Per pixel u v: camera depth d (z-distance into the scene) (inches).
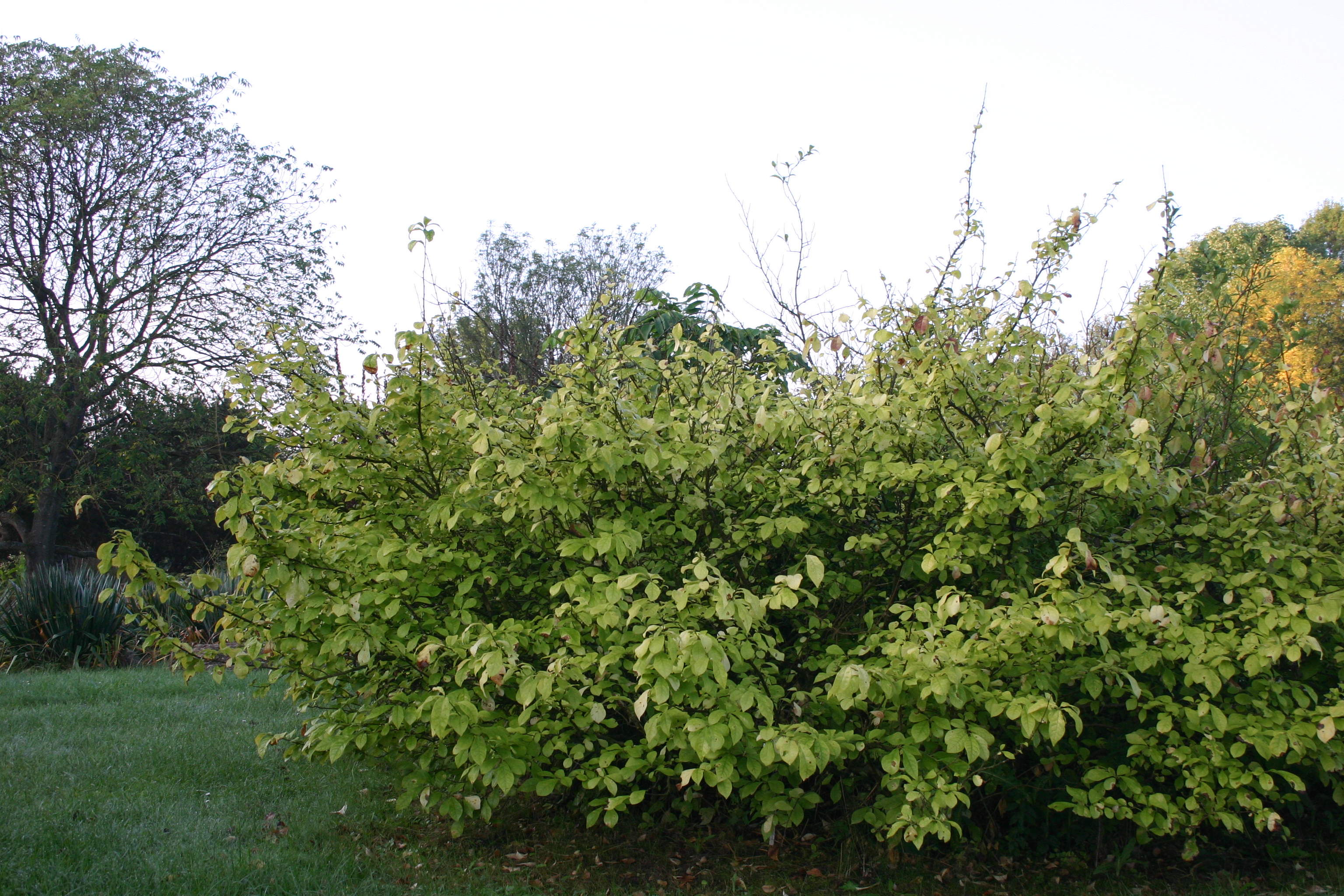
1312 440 148.5
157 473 788.6
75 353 787.4
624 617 132.1
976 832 152.1
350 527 147.8
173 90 816.3
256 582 135.6
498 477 134.3
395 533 144.7
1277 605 129.0
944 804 116.6
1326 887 140.6
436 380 143.3
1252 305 162.1
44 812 166.4
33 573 392.2
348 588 136.9
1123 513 150.6
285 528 152.8
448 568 141.6
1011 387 135.9
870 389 140.3
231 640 151.3
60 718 249.6
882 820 133.0
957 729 118.7
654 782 142.4
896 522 145.9
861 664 127.0
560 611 125.1
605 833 163.5
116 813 167.2
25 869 138.2
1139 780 142.6
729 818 162.9
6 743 220.1
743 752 126.3
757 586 146.0
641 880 146.2
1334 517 134.4
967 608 119.6
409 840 162.2
